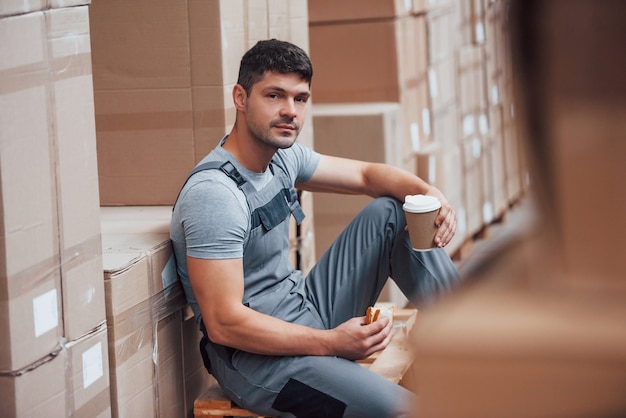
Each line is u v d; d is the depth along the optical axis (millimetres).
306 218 3008
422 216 2225
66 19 1683
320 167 2455
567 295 423
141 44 2520
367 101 4082
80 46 1734
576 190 410
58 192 1668
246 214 2062
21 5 1542
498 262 445
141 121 2561
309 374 2020
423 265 2361
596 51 397
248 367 2078
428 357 441
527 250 436
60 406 1689
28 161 1575
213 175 2055
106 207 2609
